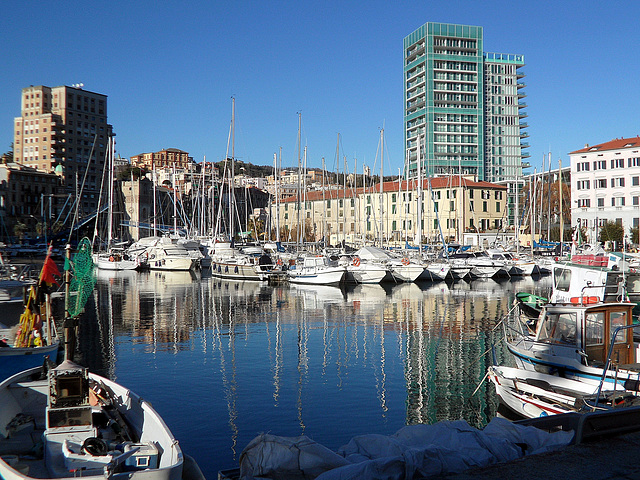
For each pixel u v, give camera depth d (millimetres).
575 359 16906
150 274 80188
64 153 177250
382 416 17469
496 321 36812
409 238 121125
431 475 7445
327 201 142000
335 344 28906
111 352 26766
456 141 190750
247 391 20047
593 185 108250
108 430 11492
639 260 31188
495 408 18188
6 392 13391
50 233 118625
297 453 8039
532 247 83750
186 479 9766
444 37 191125
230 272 71062
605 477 6898
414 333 32281
